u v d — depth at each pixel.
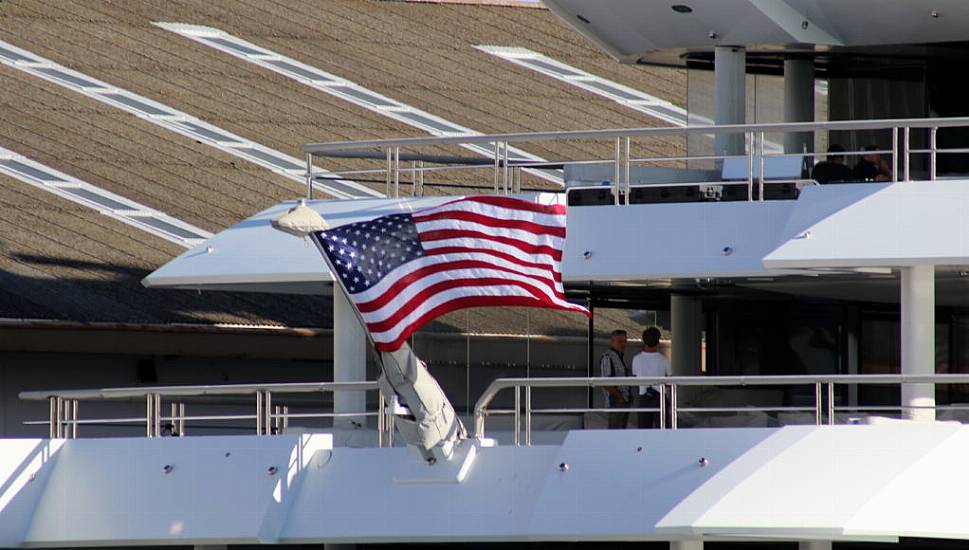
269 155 112.25
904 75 88.75
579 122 116.06
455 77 123.38
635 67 128.50
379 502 71.06
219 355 100.44
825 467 66.81
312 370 106.88
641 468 68.19
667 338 87.06
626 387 80.69
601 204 78.75
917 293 72.00
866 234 70.81
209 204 107.12
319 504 71.81
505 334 88.69
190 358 104.38
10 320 94.06
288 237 78.81
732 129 74.50
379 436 74.25
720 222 74.31
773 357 88.62
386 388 67.19
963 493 66.44
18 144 110.94
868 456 66.62
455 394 89.06
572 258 75.56
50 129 112.81
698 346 87.38
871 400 91.06
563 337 87.75
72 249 102.31
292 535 71.94
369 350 95.56
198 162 111.06
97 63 121.00
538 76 124.50
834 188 71.69
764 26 84.75
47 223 104.06
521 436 79.56
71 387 101.94
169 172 109.94
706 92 92.12
